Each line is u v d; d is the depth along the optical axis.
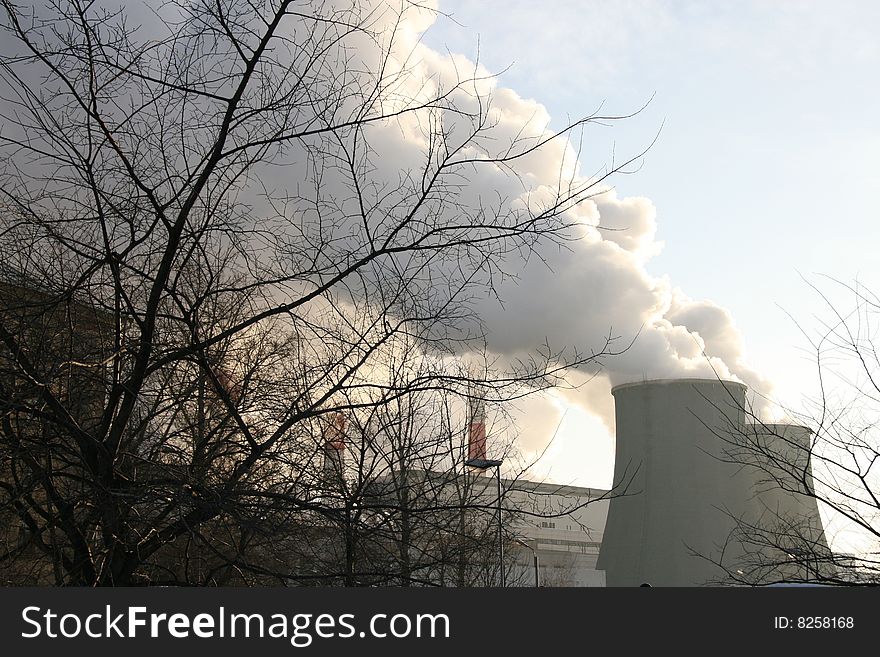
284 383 6.70
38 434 6.35
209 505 5.82
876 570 8.86
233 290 6.30
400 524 6.49
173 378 6.82
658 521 51.31
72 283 6.26
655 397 53.50
